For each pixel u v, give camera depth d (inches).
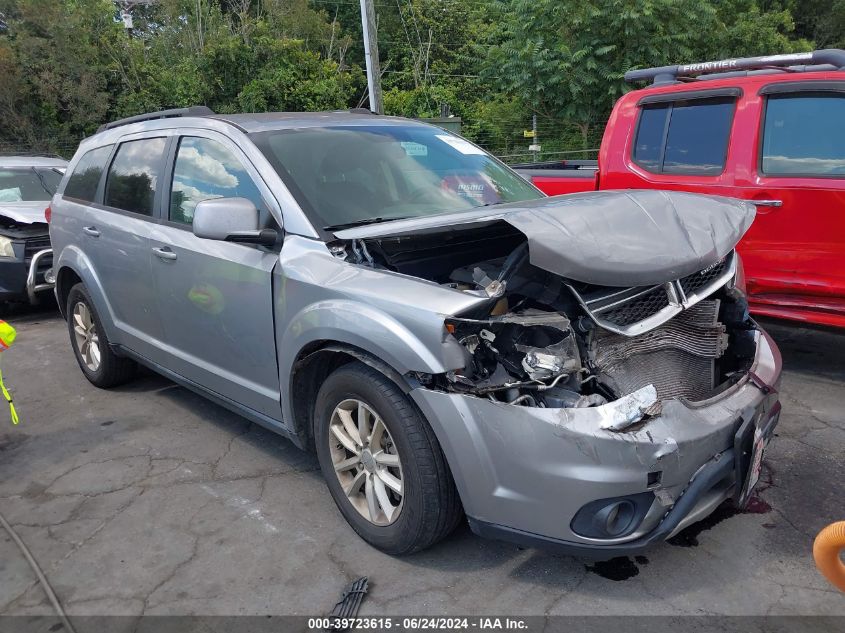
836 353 211.0
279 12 1157.1
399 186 143.6
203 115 163.3
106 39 1017.5
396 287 107.0
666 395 106.3
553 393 99.4
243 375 140.9
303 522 129.0
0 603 109.4
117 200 178.4
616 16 706.2
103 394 199.8
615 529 96.7
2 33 967.6
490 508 99.3
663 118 210.1
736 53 916.0
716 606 101.9
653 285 105.2
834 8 1200.8
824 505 128.1
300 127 148.5
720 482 105.4
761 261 186.4
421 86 1082.7
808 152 178.7
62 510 136.6
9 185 326.0
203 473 149.6
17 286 281.0
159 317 162.2
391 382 107.7
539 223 104.3
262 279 128.3
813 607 101.0
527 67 767.7
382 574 112.3
